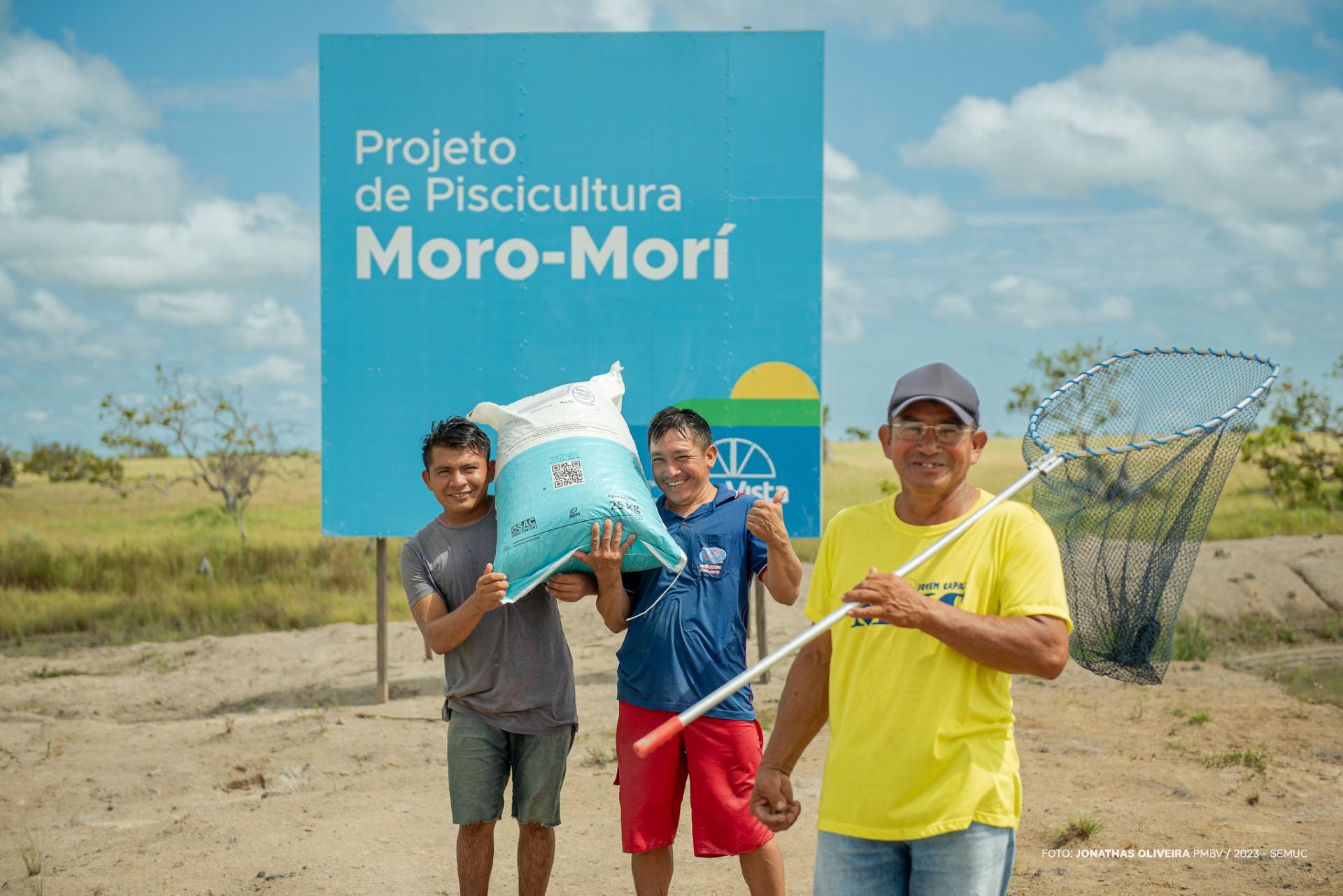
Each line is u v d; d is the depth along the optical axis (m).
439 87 8.33
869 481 31.42
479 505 4.25
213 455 26.62
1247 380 3.16
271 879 4.93
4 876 5.19
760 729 4.00
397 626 12.48
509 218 8.33
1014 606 2.67
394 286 8.34
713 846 3.88
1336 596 11.85
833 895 2.73
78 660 11.46
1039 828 5.29
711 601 3.93
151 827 5.93
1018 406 23.95
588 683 9.16
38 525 25.02
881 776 2.68
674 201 8.31
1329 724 7.44
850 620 2.81
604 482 3.96
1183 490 3.19
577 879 4.91
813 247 8.28
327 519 8.34
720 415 8.30
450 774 4.07
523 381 8.34
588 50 8.33
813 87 8.28
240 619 14.04
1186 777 6.19
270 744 7.57
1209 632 11.19
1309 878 4.59
